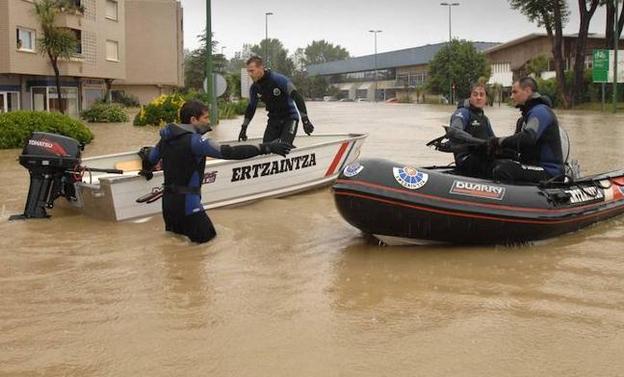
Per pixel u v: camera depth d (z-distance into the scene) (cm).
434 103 6725
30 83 3153
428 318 457
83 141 1692
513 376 372
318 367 382
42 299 491
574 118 3005
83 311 467
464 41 6606
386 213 623
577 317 458
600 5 4481
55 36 2889
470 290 517
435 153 1420
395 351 404
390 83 9888
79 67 3381
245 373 375
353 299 495
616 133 2011
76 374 374
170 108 2472
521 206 645
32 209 762
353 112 4000
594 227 734
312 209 832
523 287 524
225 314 462
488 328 438
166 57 5050
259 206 848
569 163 779
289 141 880
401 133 2042
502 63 6831
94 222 743
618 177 795
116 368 381
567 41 5844
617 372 377
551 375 373
